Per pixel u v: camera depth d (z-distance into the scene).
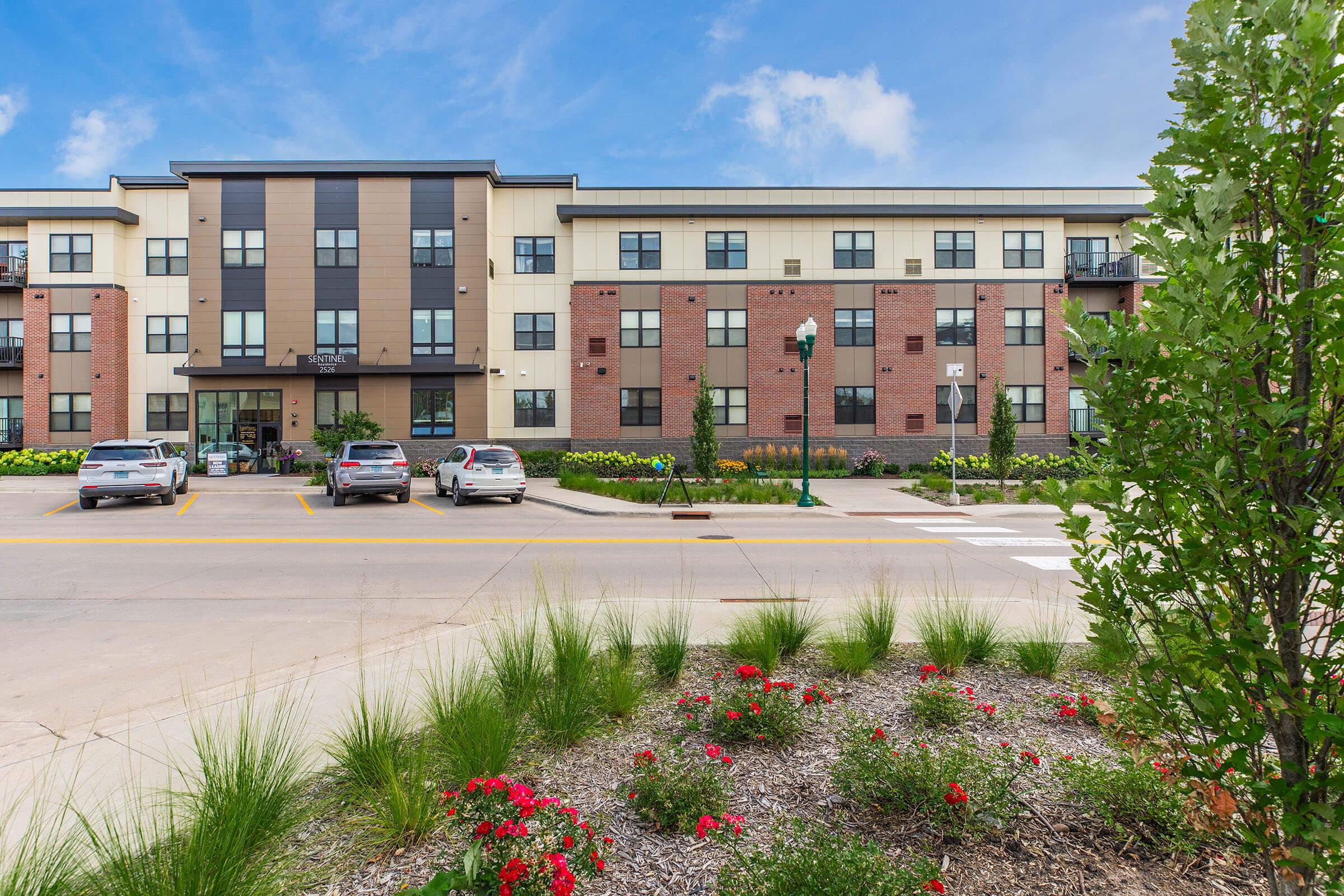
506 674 4.16
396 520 15.16
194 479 26.00
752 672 3.76
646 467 27.27
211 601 7.41
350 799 3.02
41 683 4.88
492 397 30.30
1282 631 2.00
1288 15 1.91
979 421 29.69
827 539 12.33
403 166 29.34
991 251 30.03
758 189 29.92
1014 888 2.43
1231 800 2.19
